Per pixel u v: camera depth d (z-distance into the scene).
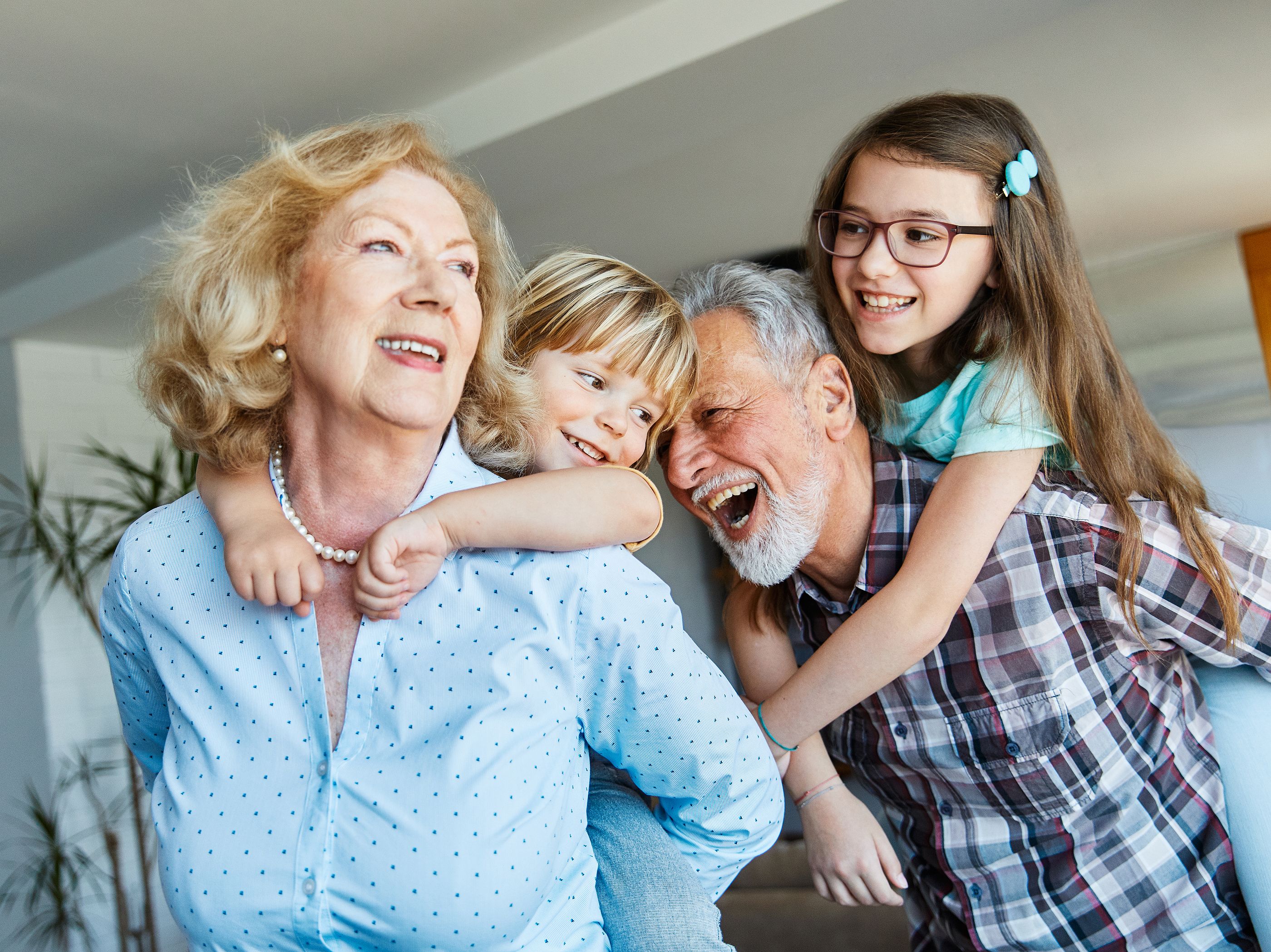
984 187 1.39
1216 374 5.40
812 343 1.41
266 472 0.97
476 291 1.00
